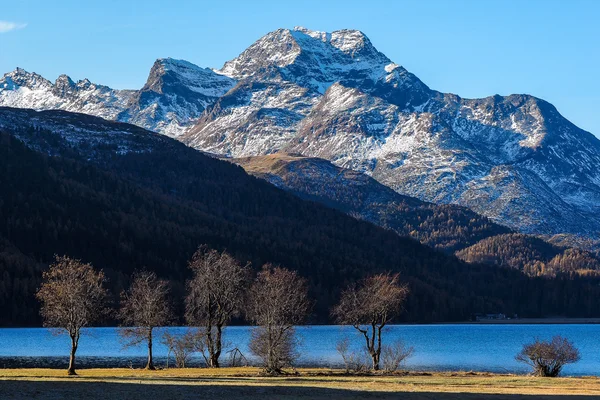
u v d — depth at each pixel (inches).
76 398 4350.4
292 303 6958.7
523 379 6456.7
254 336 7135.8
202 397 4507.9
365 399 4569.4
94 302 6712.6
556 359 7052.2
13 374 6087.6
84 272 7357.3
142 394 4579.2
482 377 6707.7
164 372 6737.2
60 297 6328.7
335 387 5206.7
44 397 4343.0
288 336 7032.5
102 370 7027.6
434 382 5910.4
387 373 7007.9
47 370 6884.8
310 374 6697.8
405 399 4606.3
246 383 5418.3
